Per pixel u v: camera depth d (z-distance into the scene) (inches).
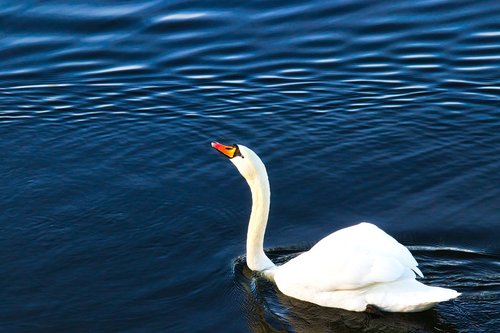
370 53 842.8
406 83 792.9
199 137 724.0
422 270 541.3
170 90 801.6
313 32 880.3
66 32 895.1
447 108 751.7
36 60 856.9
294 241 587.2
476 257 557.0
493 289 518.3
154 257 574.2
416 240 581.9
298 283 517.0
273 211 620.7
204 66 836.0
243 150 539.5
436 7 909.8
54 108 780.0
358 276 493.4
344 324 496.7
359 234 509.7
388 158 684.7
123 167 685.3
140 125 747.4
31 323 511.5
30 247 590.6
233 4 932.6
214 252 577.6
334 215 616.1
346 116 747.4
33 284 549.6
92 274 558.3
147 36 885.8
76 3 941.8
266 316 509.0
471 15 892.6
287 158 688.4
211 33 886.4
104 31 895.1
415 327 488.1
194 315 513.7
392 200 631.8
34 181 671.1
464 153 688.4
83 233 604.4
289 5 927.0
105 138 729.6
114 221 616.7
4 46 877.2
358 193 641.0
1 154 710.5
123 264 568.1
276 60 839.1
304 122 740.7
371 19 895.1
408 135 716.0
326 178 660.1
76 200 644.1
